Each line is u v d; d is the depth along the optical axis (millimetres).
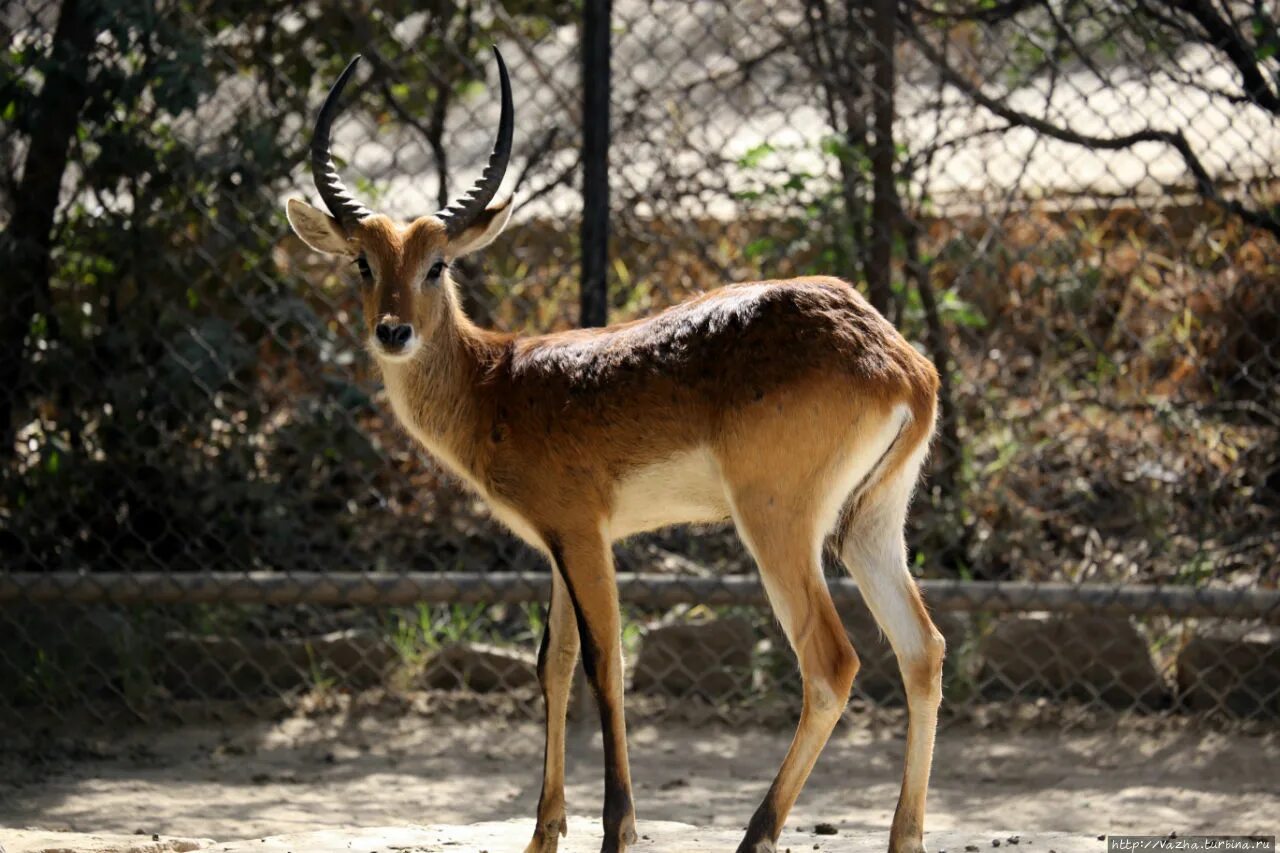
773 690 22719
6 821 17781
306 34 24719
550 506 13641
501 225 15234
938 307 23922
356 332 24203
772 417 12695
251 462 24156
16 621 22188
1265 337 25703
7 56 22719
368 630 24000
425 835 14852
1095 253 27219
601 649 13250
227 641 23000
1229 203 21453
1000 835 14477
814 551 12758
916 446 13094
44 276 23250
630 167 23438
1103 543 24891
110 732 21734
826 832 15359
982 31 22594
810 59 24125
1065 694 22281
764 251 23828
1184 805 18344
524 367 14133
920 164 23453
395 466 26359
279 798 18875
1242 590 20484
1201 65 24781
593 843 14500
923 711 12891
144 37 22219
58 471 23828
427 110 27234
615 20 28281
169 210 23391
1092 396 26531
